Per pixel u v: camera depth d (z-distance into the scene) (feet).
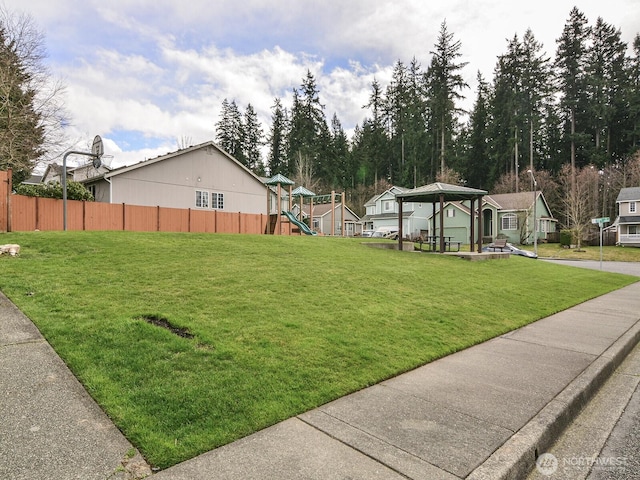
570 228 130.31
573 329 21.77
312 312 18.61
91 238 33.53
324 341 15.03
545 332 20.88
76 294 17.57
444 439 9.02
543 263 57.36
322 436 8.93
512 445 8.87
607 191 146.10
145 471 7.34
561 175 146.00
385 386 12.29
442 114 147.64
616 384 15.02
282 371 12.11
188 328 14.56
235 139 176.45
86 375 10.61
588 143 145.79
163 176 73.26
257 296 20.08
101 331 13.39
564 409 11.14
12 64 67.46
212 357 12.35
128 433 8.43
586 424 11.55
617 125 148.25
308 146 169.27
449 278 33.12
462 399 11.45
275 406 10.08
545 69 149.18
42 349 12.06
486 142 158.92
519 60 152.25
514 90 152.97
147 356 11.88
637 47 146.72
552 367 14.88
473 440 9.04
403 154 171.32
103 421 8.82
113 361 11.46
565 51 149.18
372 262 36.19
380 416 10.10
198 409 9.48
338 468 7.67
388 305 21.74
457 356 15.98
